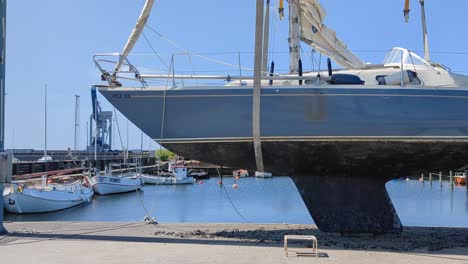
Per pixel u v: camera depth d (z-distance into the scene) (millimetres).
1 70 7285
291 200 27172
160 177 40406
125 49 7312
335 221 7602
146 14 7281
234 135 7191
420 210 22172
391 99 7012
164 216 20031
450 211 21641
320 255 5926
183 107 7227
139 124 7328
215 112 7188
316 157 7312
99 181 29578
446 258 5879
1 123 7312
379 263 5547
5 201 20156
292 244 6715
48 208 21188
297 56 8891
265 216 19578
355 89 7012
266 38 8234
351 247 6566
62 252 5898
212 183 42844
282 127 7094
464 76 7770
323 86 7031
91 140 57312
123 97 7293
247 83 7570
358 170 7539
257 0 6793
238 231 8102
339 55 9492
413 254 6105
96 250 6055
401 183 44188
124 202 26062
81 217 19922
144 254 5816
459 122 7086
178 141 7285
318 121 7035
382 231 7570
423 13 8719
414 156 7277
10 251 5949
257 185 40125
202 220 18375
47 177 24734
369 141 7070
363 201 7645
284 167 7590
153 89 7238
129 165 46938
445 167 7711
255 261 5500
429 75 7707
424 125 7047
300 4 9008
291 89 7039
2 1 7266
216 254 5867
